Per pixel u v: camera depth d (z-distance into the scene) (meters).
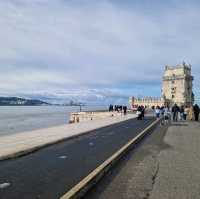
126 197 7.73
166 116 36.78
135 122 38.28
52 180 8.98
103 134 23.27
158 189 8.45
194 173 10.38
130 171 10.73
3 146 15.48
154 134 23.80
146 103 113.25
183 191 8.26
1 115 123.69
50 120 87.25
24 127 57.97
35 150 15.01
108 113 67.75
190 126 31.70
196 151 15.14
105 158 12.62
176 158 13.22
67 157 13.00
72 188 8.02
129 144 16.84
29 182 8.76
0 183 8.65
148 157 13.52
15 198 7.31
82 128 28.33
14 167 10.88
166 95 116.38
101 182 9.24
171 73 115.56
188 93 115.56
